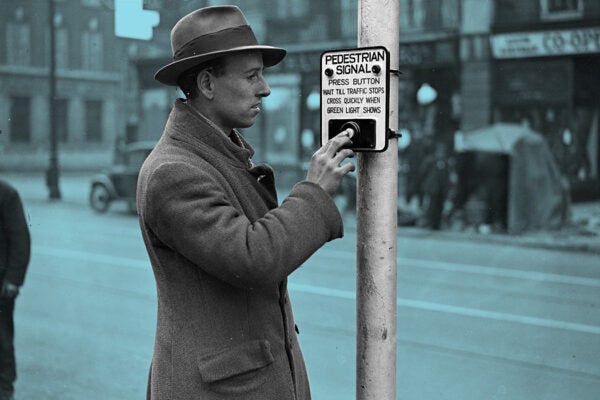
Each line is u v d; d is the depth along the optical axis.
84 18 29.83
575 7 13.46
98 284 7.86
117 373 4.69
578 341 5.46
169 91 19.95
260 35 18.12
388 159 1.62
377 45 1.60
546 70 13.88
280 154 18.17
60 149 29.61
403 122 15.10
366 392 1.68
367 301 1.66
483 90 14.43
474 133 13.11
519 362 4.91
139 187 1.76
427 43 14.92
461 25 14.57
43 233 12.51
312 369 4.77
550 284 7.94
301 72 17.77
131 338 5.59
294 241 1.58
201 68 1.75
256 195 1.78
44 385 4.38
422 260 9.77
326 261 9.42
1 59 28.27
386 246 1.64
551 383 4.46
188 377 1.68
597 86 13.71
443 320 6.16
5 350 3.94
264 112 18.31
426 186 13.40
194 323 1.70
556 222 12.45
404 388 4.38
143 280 8.12
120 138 20.72
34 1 29.05
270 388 1.72
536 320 6.18
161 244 1.73
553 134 13.91
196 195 1.61
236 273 1.56
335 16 17.19
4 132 28.11
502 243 11.52
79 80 30.14
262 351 1.71
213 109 1.78
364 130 1.61
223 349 1.68
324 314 6.36
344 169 1.64
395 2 1.60
